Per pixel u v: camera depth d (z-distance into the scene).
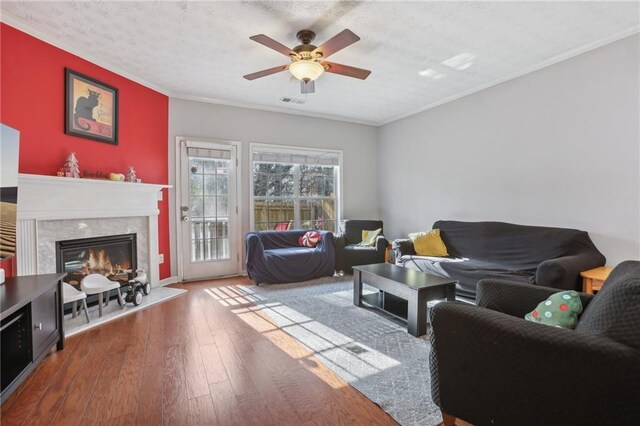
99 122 3.27
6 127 2.08
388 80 3.78
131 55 3.15
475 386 1.34
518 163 3.60
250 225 4.74
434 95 4.30
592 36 2.79
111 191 3.31
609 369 1.06
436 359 1.46
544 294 1.72
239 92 4.18
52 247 2.85
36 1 2.30
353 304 3.31
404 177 5.25
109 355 2.19
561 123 3.20
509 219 3.70
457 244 3.91
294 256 4.21
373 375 1.96
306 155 5.19
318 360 2.14
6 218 2.08
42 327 2.02
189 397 1.72
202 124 4.38
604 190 2.89
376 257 4.58
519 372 1.22
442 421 1.54
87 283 2.91
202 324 2.76
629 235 2.74
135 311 3.08
